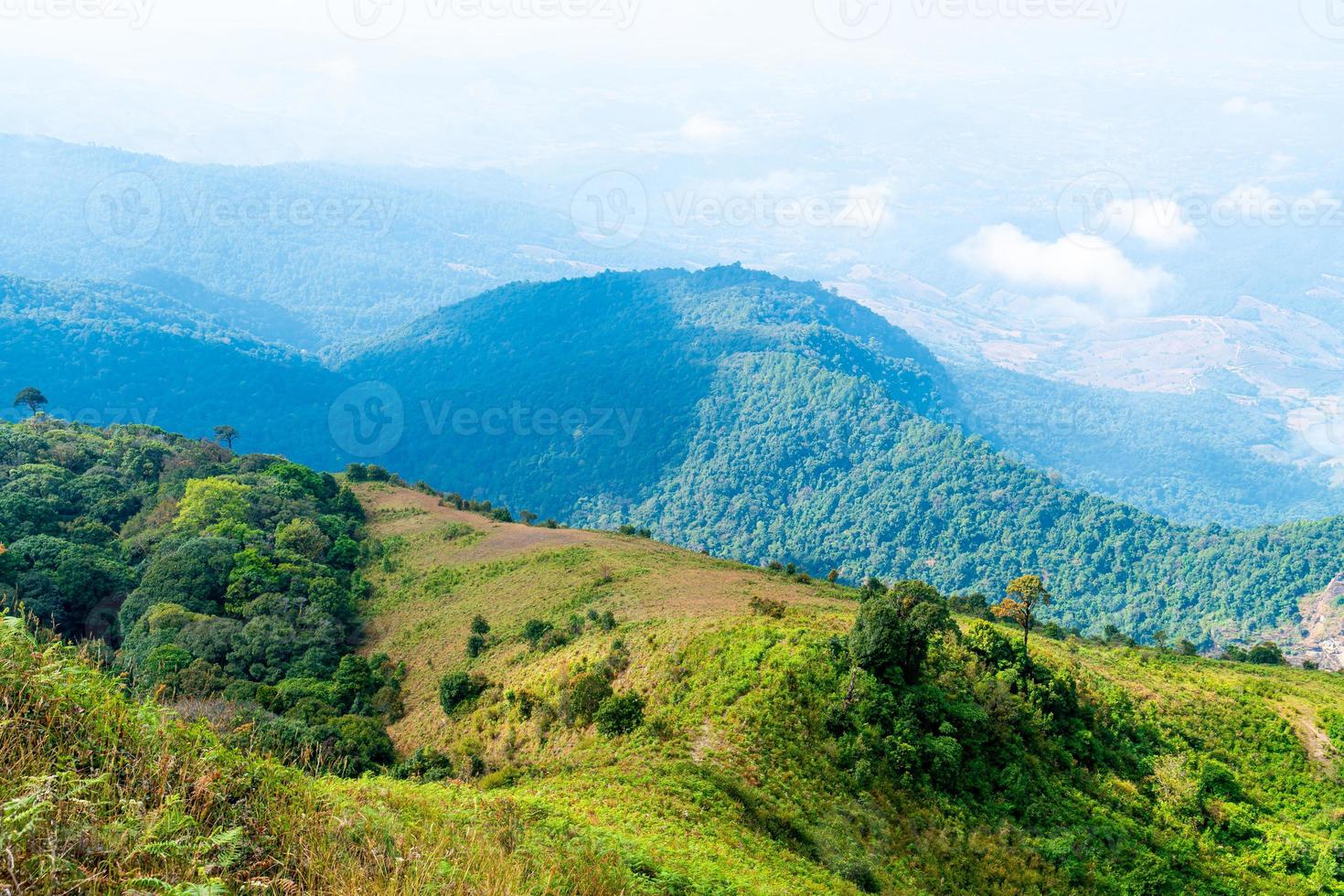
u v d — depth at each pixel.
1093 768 37.38
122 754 8.12
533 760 35.34
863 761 31.06
